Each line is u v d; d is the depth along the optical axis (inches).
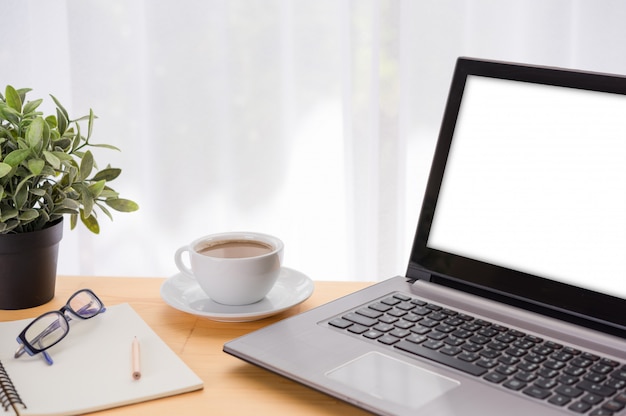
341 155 66.5
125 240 66.6
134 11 62.0
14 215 34.7
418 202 67.6
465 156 35.7
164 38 62.3
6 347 32.4
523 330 31.7
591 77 32.6
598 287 31.4
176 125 64.0
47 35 62.3
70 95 63.0
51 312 33.4
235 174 65.5
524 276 33.4
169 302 36.1
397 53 62.4
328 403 28.9
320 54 64.4
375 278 67.1
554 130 33.3
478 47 64.1
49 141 36.0
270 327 32.5
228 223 66.6
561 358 29.3
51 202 36.5
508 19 63.4
